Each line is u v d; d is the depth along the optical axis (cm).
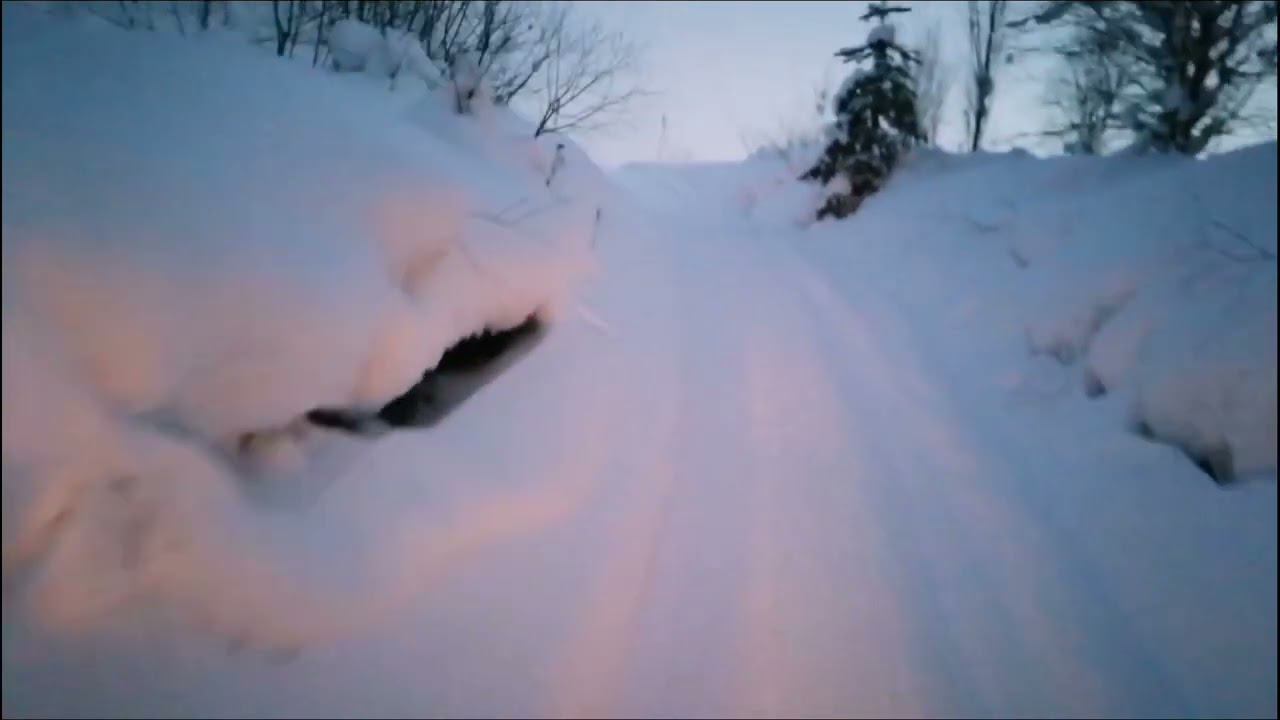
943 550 444
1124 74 1256
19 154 280
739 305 793
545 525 381
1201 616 429
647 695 312
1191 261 710
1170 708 366
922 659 360
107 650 255
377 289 362
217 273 299
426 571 329
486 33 770
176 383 291
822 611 377
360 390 354
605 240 679
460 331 423
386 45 605
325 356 329
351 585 304
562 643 324
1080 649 389
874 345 768
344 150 384
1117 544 481
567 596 347
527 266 477
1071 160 1137
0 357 251
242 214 317
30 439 255
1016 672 366
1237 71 1141
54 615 252
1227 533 493
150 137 313
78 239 276
